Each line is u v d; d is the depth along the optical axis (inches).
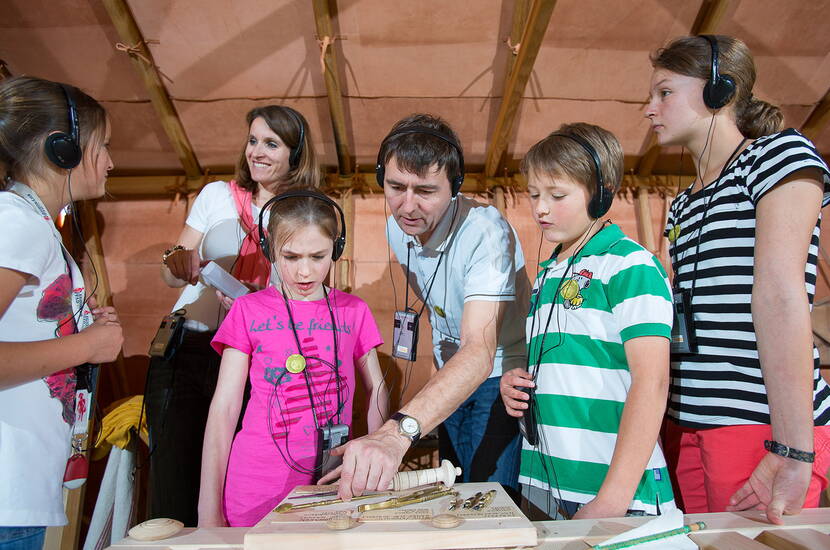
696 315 51.6
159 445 76.2
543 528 33.0
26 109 40.8
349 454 36.9
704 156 53.7
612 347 47.3
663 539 30.7
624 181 135.0
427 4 104.5
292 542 29.3
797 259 41.2
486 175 133.7
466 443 68.2
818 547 29.5
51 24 105.5
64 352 39.9
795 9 106.0
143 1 102.5
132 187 130.3
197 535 33.0
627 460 40.3
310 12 105.9
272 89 119.2
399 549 29.1
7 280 36.4
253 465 55.6
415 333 65.3
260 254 81.2
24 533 37.9
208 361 79.9
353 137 128.8
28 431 38.6
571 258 52.5
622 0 104.1
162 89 116.8
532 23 101.6
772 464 38.1
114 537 92.0
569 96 120.7
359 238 132.5
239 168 85.2
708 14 106.3
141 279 131.6
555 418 49.5
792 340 39.1
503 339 67.0
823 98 122.3
